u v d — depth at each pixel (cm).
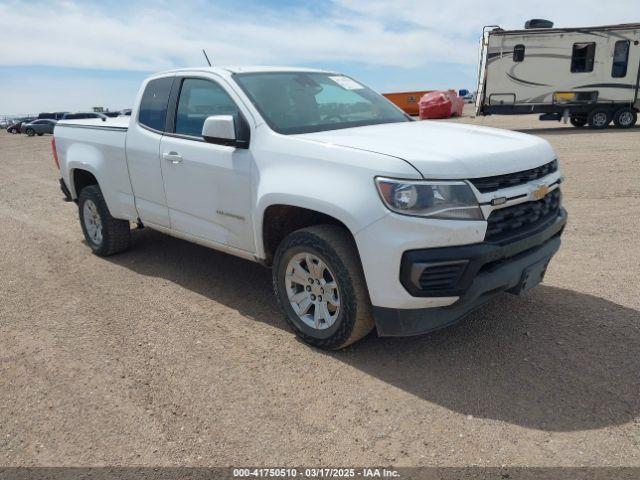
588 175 945
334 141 339
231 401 307
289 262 362
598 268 492
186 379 331
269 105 394
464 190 294
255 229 379
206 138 391
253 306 439
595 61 1914
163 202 471
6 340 389
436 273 296
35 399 315
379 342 370
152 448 270
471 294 302
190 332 395
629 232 601
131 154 492
